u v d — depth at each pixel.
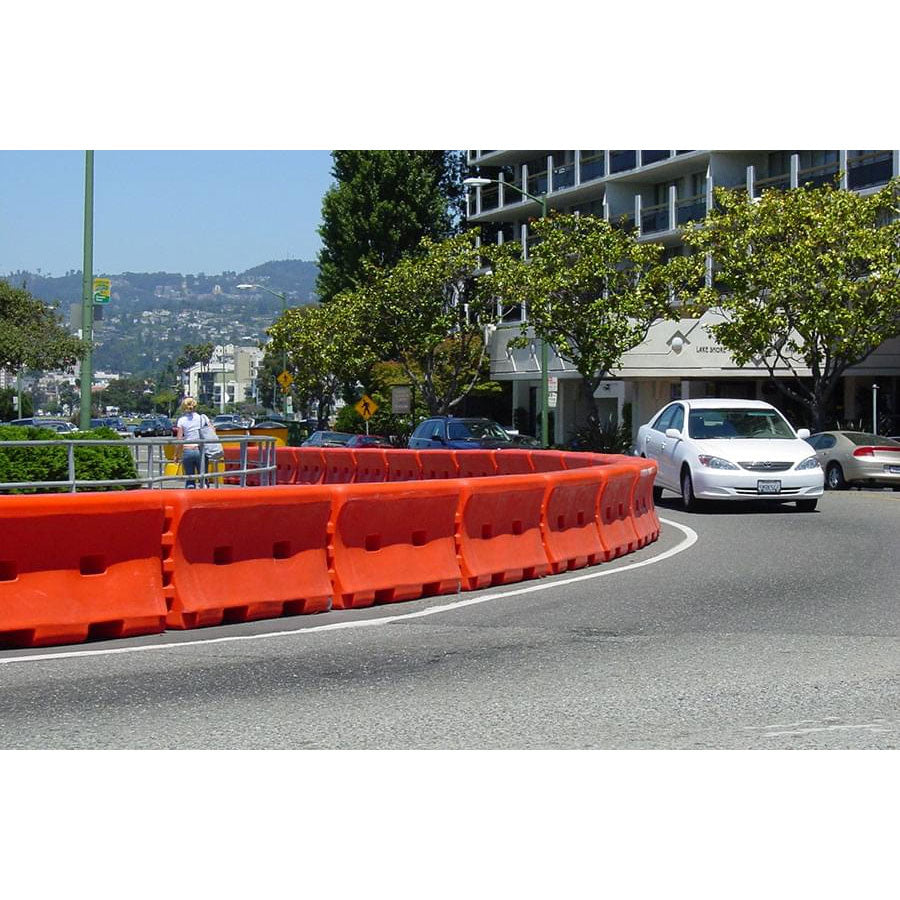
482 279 58.12
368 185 76.00
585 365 49.06
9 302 49.88
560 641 10.32
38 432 24.30
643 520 17.80
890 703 8.16
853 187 53.00
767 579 14.09
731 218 43.53
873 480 31.47
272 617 11.42
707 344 50.94
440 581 12.86
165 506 10.67
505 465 26.44
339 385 76.25
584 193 71.19
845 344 41.00
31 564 10.05
